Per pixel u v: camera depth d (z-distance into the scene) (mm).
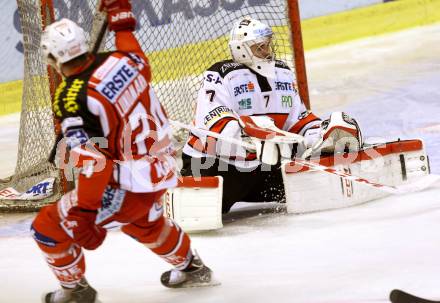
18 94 27438
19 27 27281
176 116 18875
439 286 8789
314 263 10312
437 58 27109
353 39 32219
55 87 14766
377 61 27828
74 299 9109
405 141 13406
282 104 13312
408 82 24078
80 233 8602
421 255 10078
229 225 12906
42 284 10555
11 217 15039
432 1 33938
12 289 10398
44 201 15234
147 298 9500
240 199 13406
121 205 8586
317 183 12844
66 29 8406
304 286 9367
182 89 19344
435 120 19375
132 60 8633
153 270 10719
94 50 9008
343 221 12156
